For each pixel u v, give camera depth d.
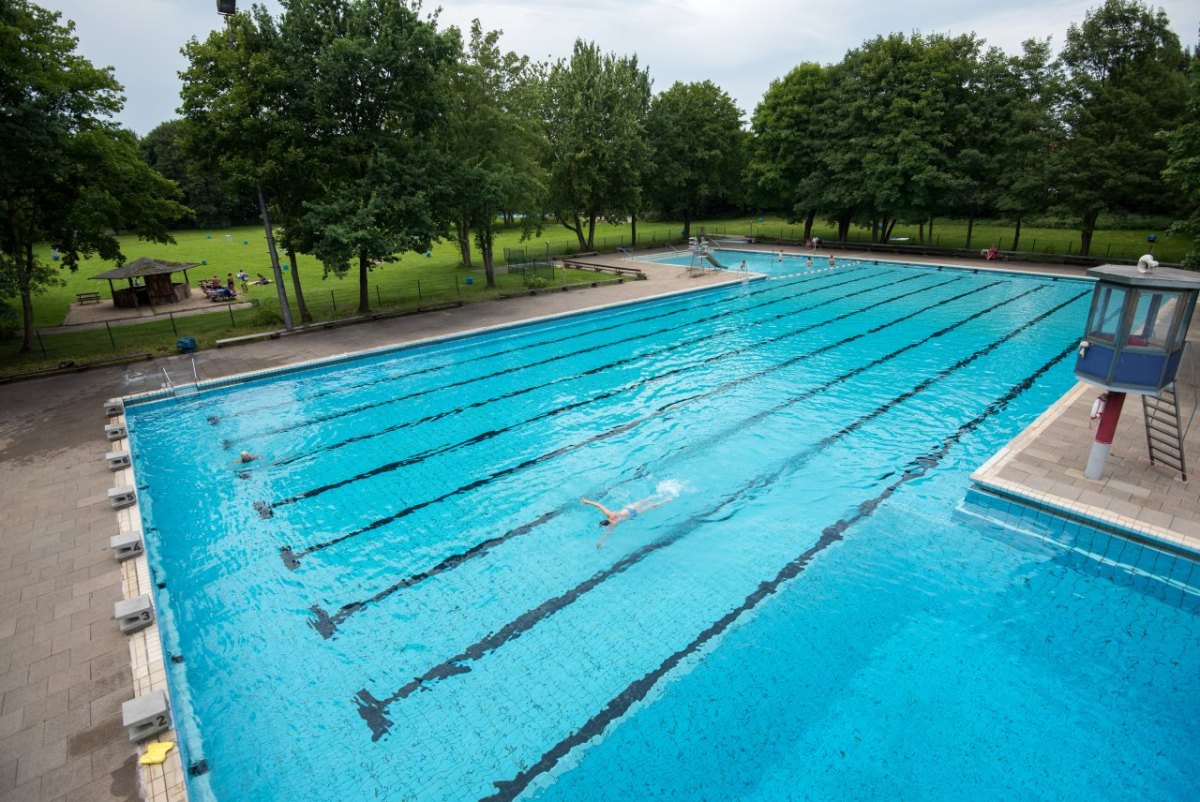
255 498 9.80
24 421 12.63
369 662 6.46
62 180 16.03
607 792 5.03
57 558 7.90
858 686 5.96
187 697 6.07
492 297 23.19
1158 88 24.66
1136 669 6.09
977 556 7.82
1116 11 24.08
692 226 52.00
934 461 10.18
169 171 66.56
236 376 14.78
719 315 20.88
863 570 7.62
